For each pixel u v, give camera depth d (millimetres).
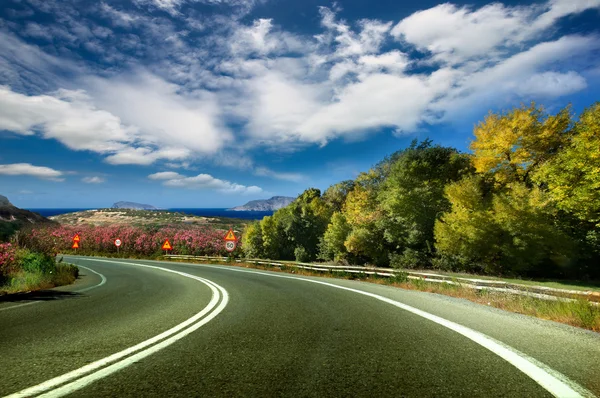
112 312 6867
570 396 2650
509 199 21391
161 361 3613
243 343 4367
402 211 27484
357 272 17203
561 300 6293
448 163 33438
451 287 10070
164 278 16047
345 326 5340
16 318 6188
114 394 2729
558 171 19062
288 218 44531
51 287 12344
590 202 17422
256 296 9297
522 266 20422
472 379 3027
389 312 6512
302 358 3705
